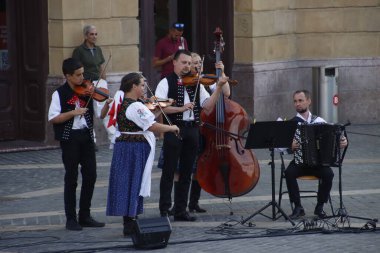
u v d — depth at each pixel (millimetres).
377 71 42344
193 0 41125
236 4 40312
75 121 23641
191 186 26000
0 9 36562
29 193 28641
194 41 41375
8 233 23766
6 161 33562
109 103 23672
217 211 26250
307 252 21250
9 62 36688
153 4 39562
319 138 24781
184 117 24453
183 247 21969
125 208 22875
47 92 35906
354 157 34125
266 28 40531
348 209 26234
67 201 24031
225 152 24797
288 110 41562
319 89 40344
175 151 24328
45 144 36125
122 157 22891
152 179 30484
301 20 41875
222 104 24938
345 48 42156
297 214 25172
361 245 21875
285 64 41250
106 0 36219
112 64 36625
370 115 42469
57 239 23016
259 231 23625
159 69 39844
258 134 23891
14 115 36969
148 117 22625
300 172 25328
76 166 23859
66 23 35438
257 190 28906
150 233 21703
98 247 22062
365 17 42062
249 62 40219
